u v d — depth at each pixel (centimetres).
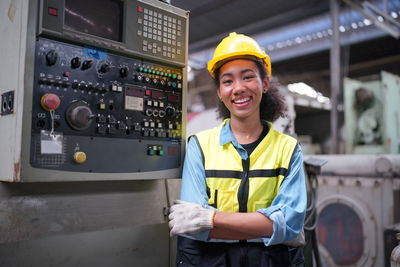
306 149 697
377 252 240
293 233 98
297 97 751
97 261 115
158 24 114
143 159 110
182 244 110
